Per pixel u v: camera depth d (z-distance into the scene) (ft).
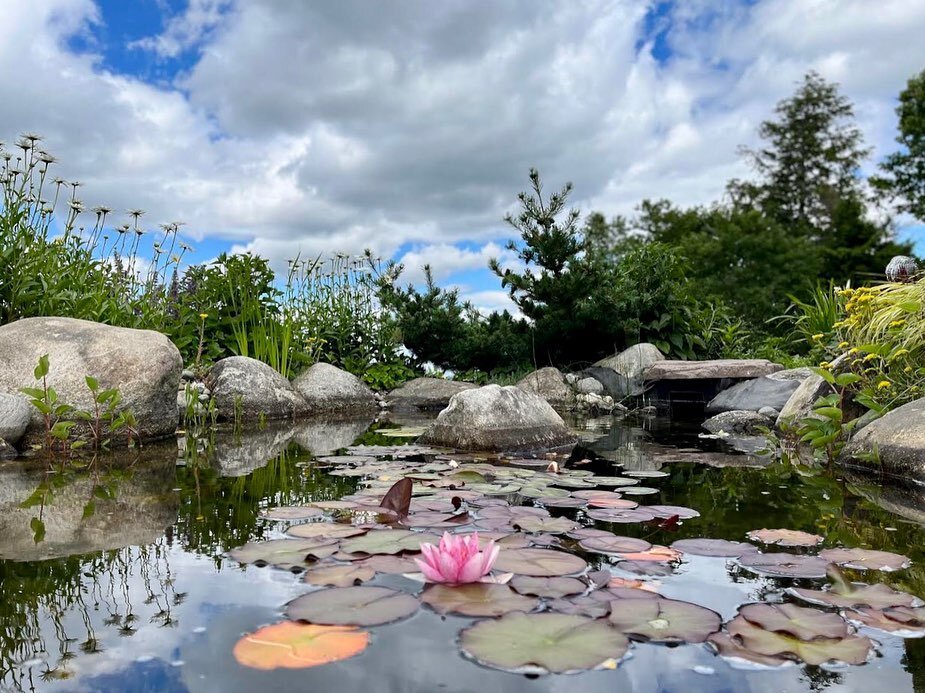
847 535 6.88
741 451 13.56
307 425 18.97
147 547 6.27
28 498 8.62
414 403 26.89
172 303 22.49
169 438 15.20
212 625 4.36
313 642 4.07
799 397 15.35
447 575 5.16
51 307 16.67
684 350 29.76
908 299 13.11
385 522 7.16
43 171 16.66
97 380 13.98
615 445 14.64
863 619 4.55
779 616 4.50
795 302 23.86
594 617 4.46
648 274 30.25
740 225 78.79
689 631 4.25
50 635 4.23
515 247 29.19
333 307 29.73
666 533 6.93
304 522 7.24
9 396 12.67
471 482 9.72
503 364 32.24
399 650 3.97
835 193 86.58
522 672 3.70
